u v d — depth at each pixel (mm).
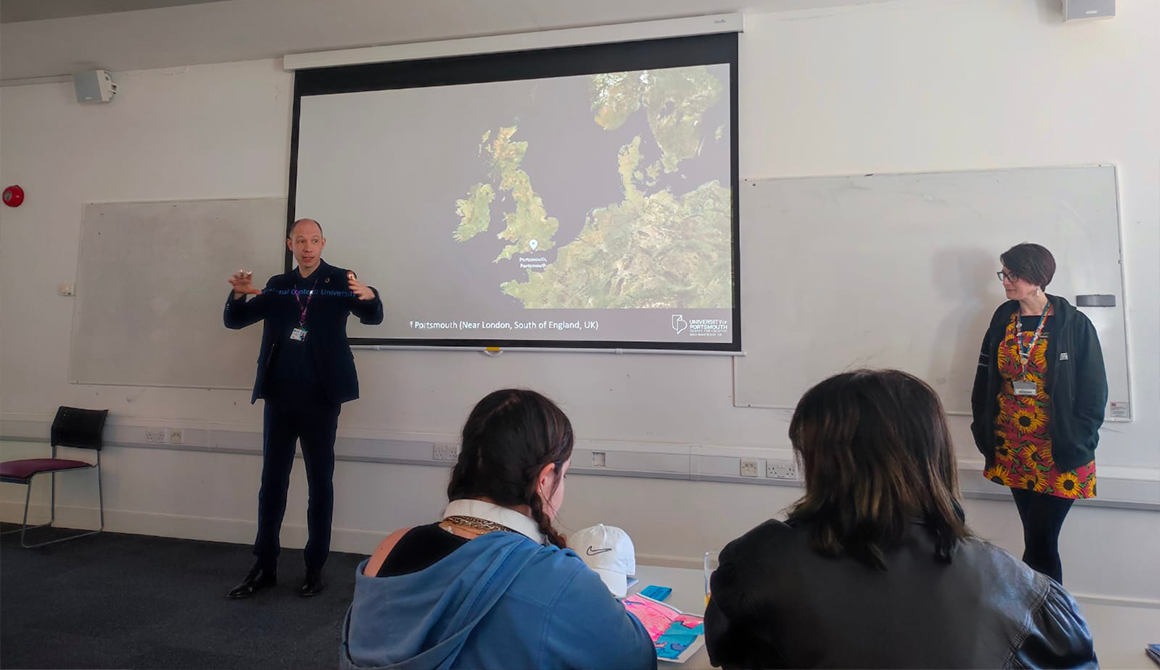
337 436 3469
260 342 3660
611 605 831
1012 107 2893
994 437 2578
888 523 774
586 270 3271
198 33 3512
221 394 3705
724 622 843
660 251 3191
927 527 792
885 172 2990
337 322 2979
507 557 805
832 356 3000
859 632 742
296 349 2934
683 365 3156
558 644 760
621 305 3223
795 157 3090
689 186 3176
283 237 3662
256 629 2531
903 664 719
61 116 4039
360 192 3553
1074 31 2842
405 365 3463
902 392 837
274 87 3738
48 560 3289
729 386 3105
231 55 3725
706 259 3141
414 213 3484
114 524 3811
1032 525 2488
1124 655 1078
